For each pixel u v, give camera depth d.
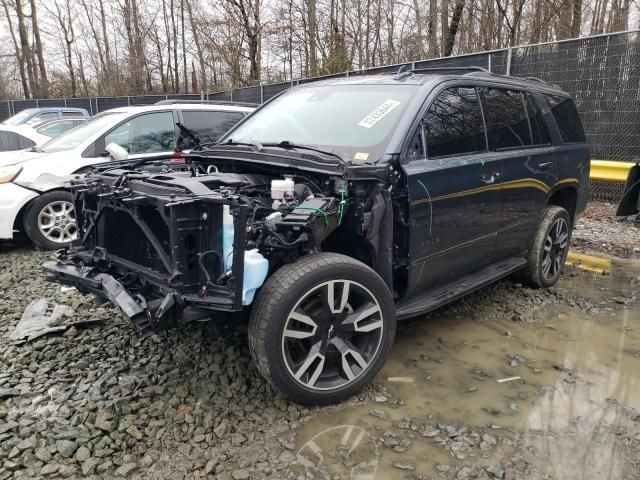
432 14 17.39
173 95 20.94
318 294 3.15
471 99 4.25
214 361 3.68
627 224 8.04
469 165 3.98
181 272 2.86
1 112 26.62
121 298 3.02
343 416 3.16
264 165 3.62
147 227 3.08
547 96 5.28
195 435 2.93
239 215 2.77
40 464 2.70
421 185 3.57
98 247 3.54
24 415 3.12
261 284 2.98
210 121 7.89
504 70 10.14
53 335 4.11
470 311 4.81
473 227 4.12
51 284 5.32
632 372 3.76
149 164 4.23
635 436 3.02
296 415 3.13
